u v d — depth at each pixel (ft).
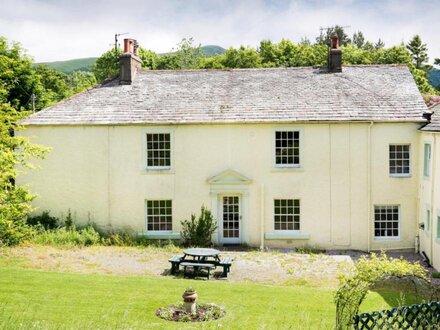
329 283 65.46
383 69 96.22
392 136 84.89
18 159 71.72
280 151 86.22
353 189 85.51
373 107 86.12
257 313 48.65
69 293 52.95
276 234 85.92
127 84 94.22
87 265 70.49
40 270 65.16
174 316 46.93
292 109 86.33
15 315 44.55
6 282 55.98
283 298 54.65
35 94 167.94
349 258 79.15
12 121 72.28
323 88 91.15
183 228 86.79
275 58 257.75
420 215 83.87
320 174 85.66
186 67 272.10
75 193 87.81
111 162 87.10
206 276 67.41
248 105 87.71
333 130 85.20
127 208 87.51
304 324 44.80
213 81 94.94
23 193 70.59
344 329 37.24
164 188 86.99
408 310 35.63
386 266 43.29
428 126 80.48
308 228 86.17
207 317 46.85
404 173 85.76
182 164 86.74
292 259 77.77
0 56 75.66
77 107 89.30
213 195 86.48
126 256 76.23
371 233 85.51
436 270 74.79
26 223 85.20
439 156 74.18
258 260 76.69
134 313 47.44
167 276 66.59
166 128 86.28
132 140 86.79
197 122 85.15
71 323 42.91
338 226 85.87
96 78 253.44
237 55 256.11
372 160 85.20
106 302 50.44
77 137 87.25
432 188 77.10
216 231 87.04
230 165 86.33
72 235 82.02
